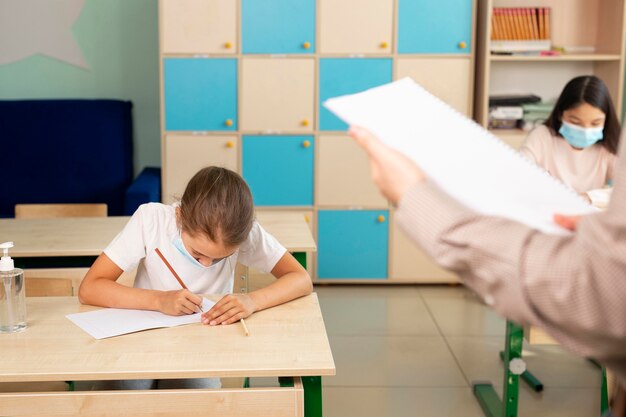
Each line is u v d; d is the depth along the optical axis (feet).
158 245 5.83
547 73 14.02
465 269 2.13
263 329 4.95
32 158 13.87
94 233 8.54
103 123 14.01
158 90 14.57
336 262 13.60
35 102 14.02
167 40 12.86
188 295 5.19
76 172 13.97
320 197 13.41
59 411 4.31
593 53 13.60
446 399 8.72
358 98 2.59
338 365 9.75
